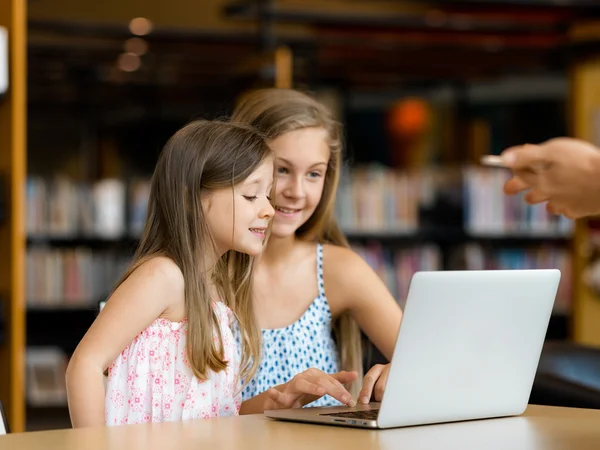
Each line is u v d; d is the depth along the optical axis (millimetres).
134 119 7035
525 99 8289
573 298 5953
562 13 5672
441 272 1576
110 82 6133
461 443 1437
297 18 5414
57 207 6094
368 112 8336
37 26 5211
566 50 5891
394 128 8383
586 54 5824
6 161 4008
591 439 1479
